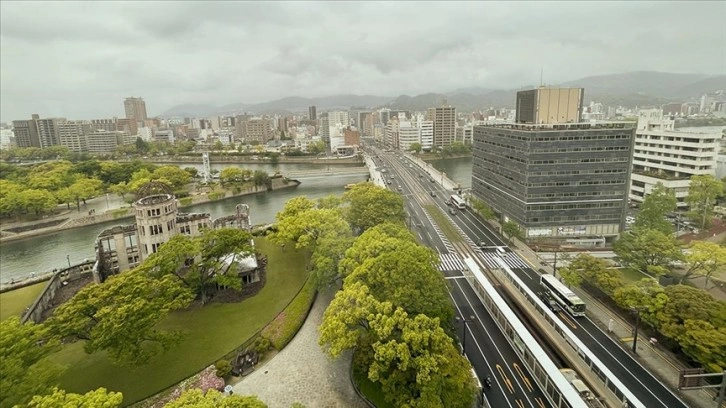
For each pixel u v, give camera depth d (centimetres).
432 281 6394
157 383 5800
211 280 8281
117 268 9962
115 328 5416
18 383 4516
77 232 15800
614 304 7881
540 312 7250
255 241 12025
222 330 7188
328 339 5241
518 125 12800
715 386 4812
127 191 19800
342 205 14850
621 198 11756
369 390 5528
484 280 8419
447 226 13962
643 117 19412
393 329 5272
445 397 4594
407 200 18025
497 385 5738
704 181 12281
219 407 3831
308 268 9912
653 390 5506
